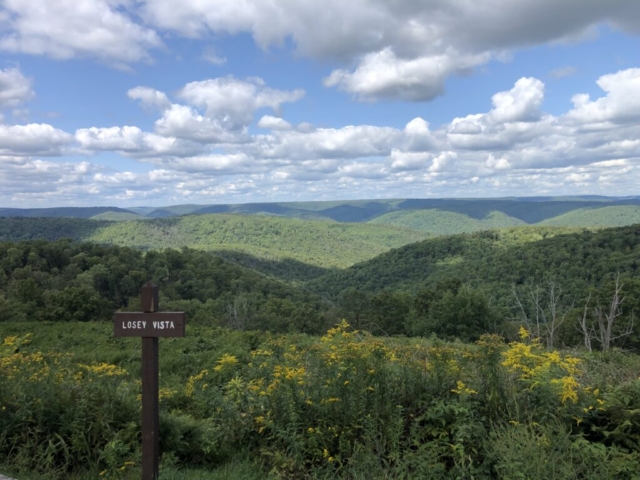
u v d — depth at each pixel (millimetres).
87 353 10375
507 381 4207
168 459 3912
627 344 26016
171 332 3535
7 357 5086
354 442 3941
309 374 4645
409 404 4254
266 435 4328
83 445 3863
